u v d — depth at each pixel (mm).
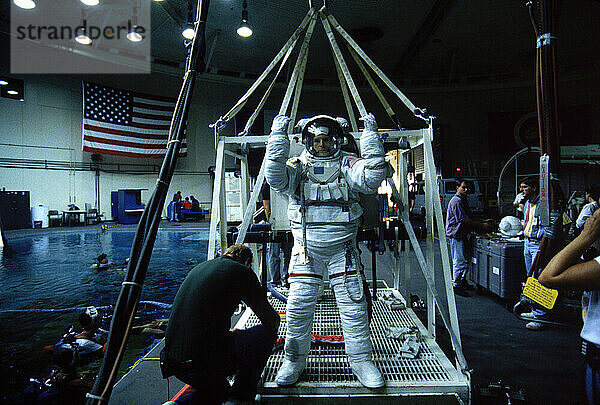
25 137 15742
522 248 4398
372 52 16531
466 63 17891
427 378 2215
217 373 1906
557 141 1507
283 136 2113
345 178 2264
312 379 2250
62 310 4902
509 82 18672
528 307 4031
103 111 16422
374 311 3482
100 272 7375
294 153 2789
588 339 1537
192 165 19516
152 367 2773
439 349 2619
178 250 10289
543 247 1557
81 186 17469
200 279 1979
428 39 14625
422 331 2941
